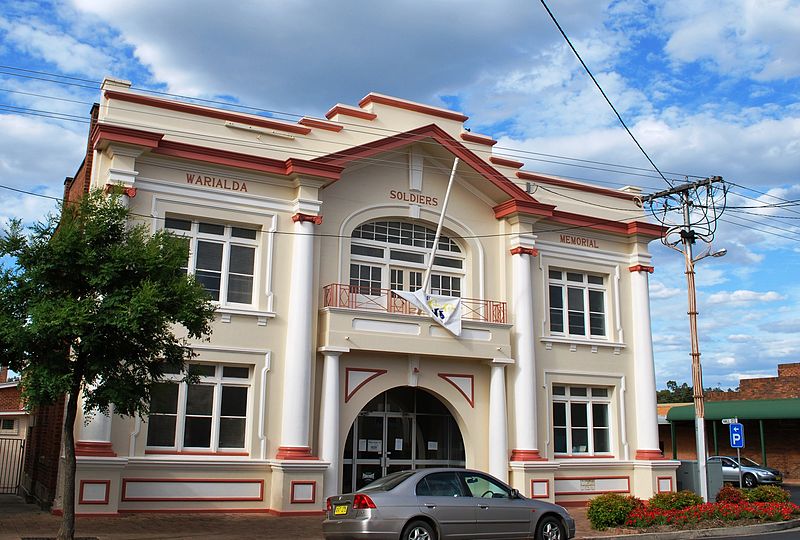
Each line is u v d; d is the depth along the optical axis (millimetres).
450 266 24453
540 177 26531
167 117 20391
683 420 44656
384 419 23109
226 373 20219
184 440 19406
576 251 26719
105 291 13570
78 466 17453
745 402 41031
